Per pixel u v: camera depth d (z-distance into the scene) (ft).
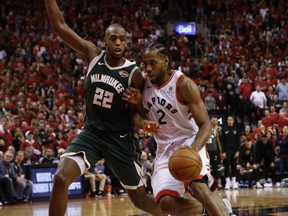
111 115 24.35
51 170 58.08
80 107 79.61
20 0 118.01
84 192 59.98
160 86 22.30
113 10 123.24
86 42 25.13
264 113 85.81
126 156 24.67
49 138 63.46
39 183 57.06
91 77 24.48
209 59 105.50
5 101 72.69
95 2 124.88
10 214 42.63
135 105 23.84
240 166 69.72
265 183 71.77
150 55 21.85
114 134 24.53
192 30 114.73
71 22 116.57
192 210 21.62
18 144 61.16
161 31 114.62
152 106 22.57
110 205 48.88
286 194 56.85
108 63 24.31
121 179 24.99
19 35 106.73
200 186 20.76
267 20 120.06
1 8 116.57
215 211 20.33
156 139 23.03
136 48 104.06
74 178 23.75
